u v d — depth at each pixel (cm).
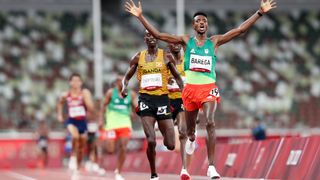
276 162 2925
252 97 9888
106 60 10119
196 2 10875
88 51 10200
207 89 2467
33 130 8938
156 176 2611
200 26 2472
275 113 9731
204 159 4041
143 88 2591
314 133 8956
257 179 3059
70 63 10062
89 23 10481
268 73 10300
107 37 10344
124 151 4056
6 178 5328
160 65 2584
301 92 10162
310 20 10981
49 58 10056
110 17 10588
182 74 3030
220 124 9231
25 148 8519
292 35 10812
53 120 9188
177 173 4525
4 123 9006
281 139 2953
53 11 10462
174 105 2969
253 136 6278
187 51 2497
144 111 2583
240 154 3466
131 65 2628
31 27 10306
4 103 9419
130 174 5084
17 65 9906
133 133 8356
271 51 10588
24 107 9406
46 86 9762
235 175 3441
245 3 11025
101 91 9144
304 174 2556
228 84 10062
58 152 8506
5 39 10131
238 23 10925
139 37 10444
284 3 11038
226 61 10362
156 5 10825
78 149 4084
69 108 4069
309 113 9794
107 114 4181
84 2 10550
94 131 6044
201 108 2511
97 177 4944
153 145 2553
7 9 10356
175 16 10831
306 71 10456
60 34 10306
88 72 10012
